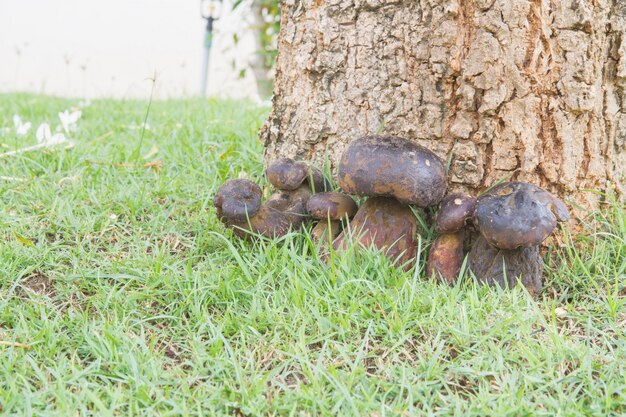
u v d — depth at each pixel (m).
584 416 2.15
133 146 4.84
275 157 3.64
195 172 4.13
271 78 10.60
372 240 3.01
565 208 2.76
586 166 3.10
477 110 3.02
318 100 3.38
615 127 3.14
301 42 3.38
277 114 3.59
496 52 2.93
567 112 2.99
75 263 3.01
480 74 2.96
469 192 3.12
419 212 3.13
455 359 2.42
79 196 3.75
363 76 3.23
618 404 2.18
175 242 3.33
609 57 3.06
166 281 2.86
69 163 4.34
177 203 3.78
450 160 3.11
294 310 2.65
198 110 6.47
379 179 2.78
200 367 2.37
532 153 3.01
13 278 2.89
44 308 2.70
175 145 4.79
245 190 3.11
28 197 3.76
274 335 2.54
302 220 3.26
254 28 9.65
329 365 2.34
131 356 2.33
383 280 2.85
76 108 6.50
